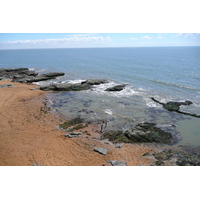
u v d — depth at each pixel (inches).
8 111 771.4
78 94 1057.5
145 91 1101.7
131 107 836.0
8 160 404.5
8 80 1432.1
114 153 466.6
